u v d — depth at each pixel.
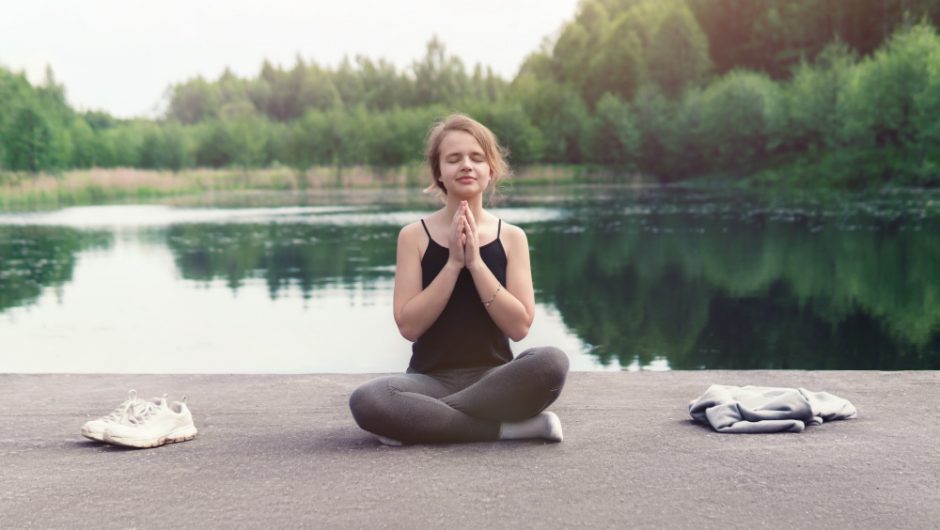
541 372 2.27
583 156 57.44
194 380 3.35
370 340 7.60
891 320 8.95
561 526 1.73
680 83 58.75
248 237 18.92
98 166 50.25
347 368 6.54
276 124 66.12
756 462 2.14
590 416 2.68
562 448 2.30
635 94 59.94
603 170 55.81
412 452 2.28
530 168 57.59
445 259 2.44
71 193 42.19
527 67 74.38
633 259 14.45
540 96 62.59
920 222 20.39
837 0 56.03
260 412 2.81
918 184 37.44
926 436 2.38
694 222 21.50
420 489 1.97
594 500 1.88
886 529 1.70
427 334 2.46
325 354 7.05
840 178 40.12
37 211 31.45
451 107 59.59
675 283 11.83
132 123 61.81
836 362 7.07
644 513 1.79
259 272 13.10
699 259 14.32
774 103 47.59
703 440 2.36
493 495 1.92
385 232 19.83
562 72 70.75
